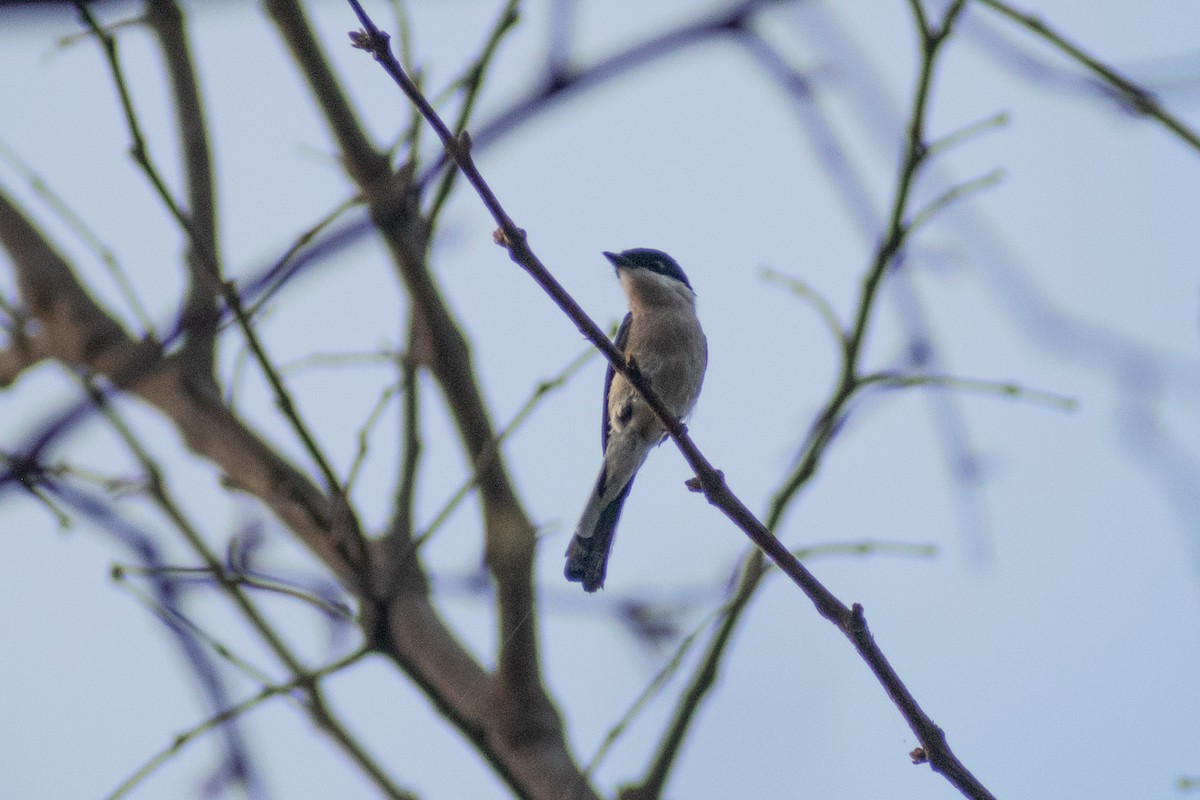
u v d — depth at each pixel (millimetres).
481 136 7004
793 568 8719
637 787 10266
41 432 6668
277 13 8883
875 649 8320
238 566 9586
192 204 10852
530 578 10891
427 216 9945
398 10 9414
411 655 11000
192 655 9055
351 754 9742
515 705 10859
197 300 9836
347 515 9219
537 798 10469
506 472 11039
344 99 9094
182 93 11125
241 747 8953
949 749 8078
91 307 10492
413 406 10930
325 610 9484
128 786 8648
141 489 9984
